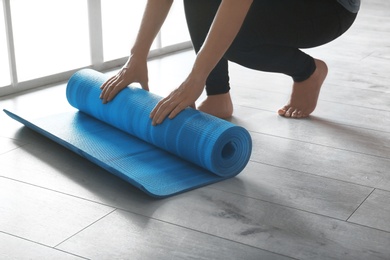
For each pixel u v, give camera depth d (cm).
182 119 191
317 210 171
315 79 241
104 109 215
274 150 211
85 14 300
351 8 222
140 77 216
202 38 221
